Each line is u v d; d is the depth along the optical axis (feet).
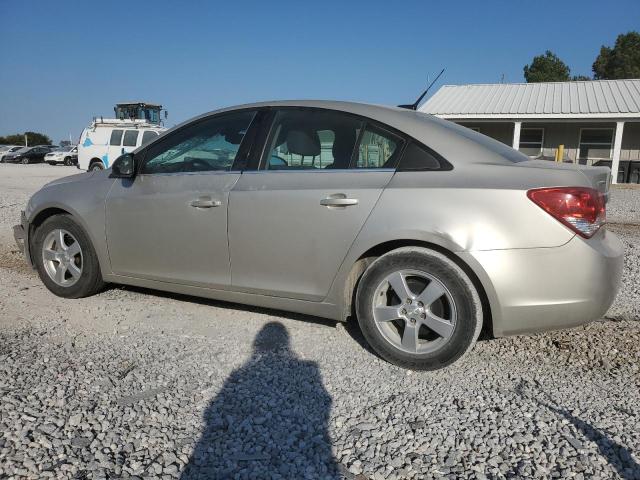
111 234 13.97
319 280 11.53
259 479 7.47
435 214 10.34
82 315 13.71
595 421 9.11
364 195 10.98
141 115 90.94
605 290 10.08
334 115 12.07
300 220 11.50
